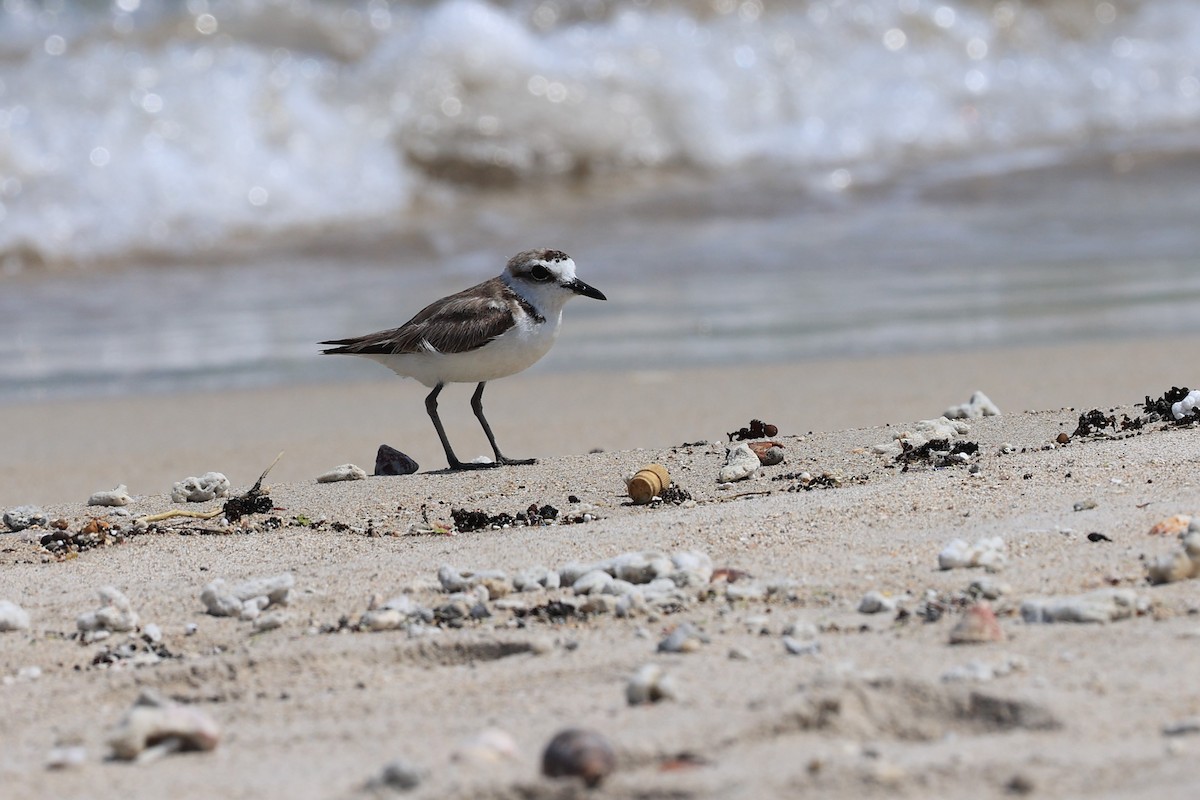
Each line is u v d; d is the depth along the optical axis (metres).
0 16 28.69
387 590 7.42
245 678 6.29
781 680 5.73
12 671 6.57
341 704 5.92
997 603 6.55
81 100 25.08
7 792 5.11
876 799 4.71
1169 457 8.95
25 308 19.61
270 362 16.48
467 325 10.27
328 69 27.58
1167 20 32.09
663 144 27.66
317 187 25.03
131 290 20.58
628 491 9.20
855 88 29.44
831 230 22.86
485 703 5.79
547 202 25.42
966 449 9.62
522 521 8.77
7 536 9.07
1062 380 13.85
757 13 30.67
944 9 31.45
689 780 4.87
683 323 17.50
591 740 4.98
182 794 5.04
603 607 6.83
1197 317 16.73
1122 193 24.42
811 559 7.47
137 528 9.08
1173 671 5.54
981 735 5.20
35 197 23.20
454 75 27.86
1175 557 6.68
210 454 12.55
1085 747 4.96
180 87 25.88
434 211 24.98
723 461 10.10
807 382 14.35
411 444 12.66
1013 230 22.28
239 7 29.78
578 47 29.30
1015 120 29.25
